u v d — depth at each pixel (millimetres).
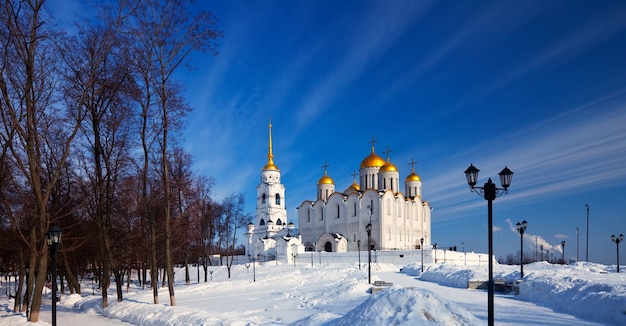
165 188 25703
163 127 25281
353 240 84250
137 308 21641
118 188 32156
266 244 86688
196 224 45812
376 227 81188
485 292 26547
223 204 62375
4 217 28375
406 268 54594
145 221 34594
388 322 10953
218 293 33781
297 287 34000
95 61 22578
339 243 82875
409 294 11852
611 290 17422
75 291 37844
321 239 85562
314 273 45562
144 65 24062
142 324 19406
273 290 32969
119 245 36938
